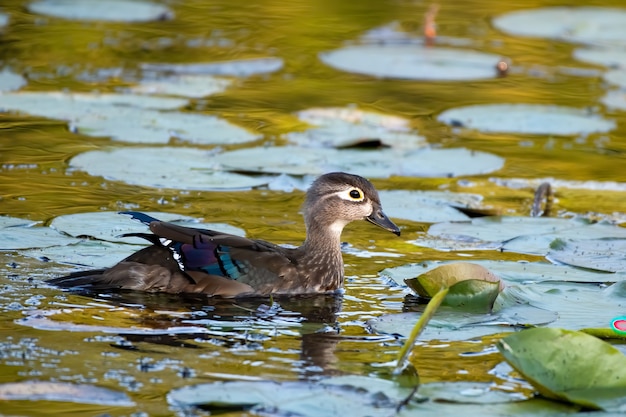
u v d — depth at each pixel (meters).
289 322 12.38
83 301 12.56
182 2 32.12
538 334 10.64
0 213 15.63
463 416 9.56
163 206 16.58
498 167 19.59
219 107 22.97
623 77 26.28
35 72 24.52
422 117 23.14
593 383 10.25
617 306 13.01
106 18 29.52
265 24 30.02
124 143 19.84
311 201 14.50
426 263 14.45
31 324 11.62
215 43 28.05
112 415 9.32
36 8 30.23
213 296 13.27
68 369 10.34
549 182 19.17
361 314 12.79
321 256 14.06
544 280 13.90
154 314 12.32
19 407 9.44
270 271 13.62
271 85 25.16
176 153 19.28
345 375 10.51
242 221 16.14
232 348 11.25
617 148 21.75
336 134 21.30
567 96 25.03
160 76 24.98
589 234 15.96
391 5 32.62
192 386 9.88
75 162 18.39
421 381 10.45
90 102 22.34
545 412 9.77
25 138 19.94
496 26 29.91
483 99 24.61
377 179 18.88
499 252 15.20
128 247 14.49
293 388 9.97
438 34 29.95
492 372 10.81
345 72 26.62
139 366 10.52
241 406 9.54
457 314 12.72
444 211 17.06
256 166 18.88
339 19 30.92
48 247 14.27
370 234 16.09
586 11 32.22
